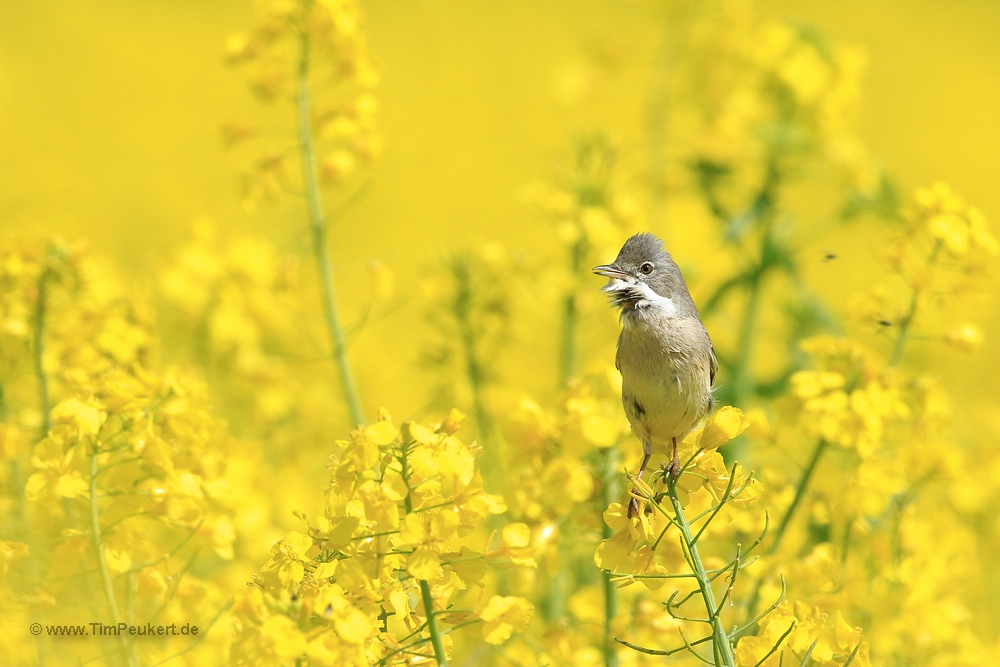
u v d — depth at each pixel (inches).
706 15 698.2
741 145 601.6
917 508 474.3
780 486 378.3
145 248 954.7
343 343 459.2
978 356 669.9
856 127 1624.0
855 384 368.8
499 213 1226.6
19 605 311.6
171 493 300.7
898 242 383.9
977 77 1884.8
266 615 243.1
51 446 290.2
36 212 783.7
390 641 262.1
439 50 1884.8
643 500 298.5
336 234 1082.7
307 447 543.5
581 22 2033.7
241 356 538.0
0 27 1672.0
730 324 616.7
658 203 758.5
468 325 494.9
